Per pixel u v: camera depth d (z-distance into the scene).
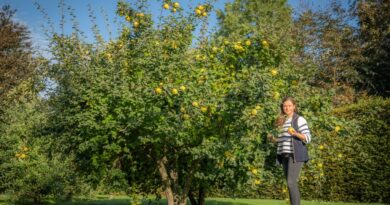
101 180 6.25
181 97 5.11
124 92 5.44
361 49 18.27
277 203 10.12
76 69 6.10
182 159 6.31
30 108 8.76
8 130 9.26
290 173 5.07
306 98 5.52
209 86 5.28
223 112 5.08
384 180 10.15
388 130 10.17
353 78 17.84
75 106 6.05
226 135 5.32
